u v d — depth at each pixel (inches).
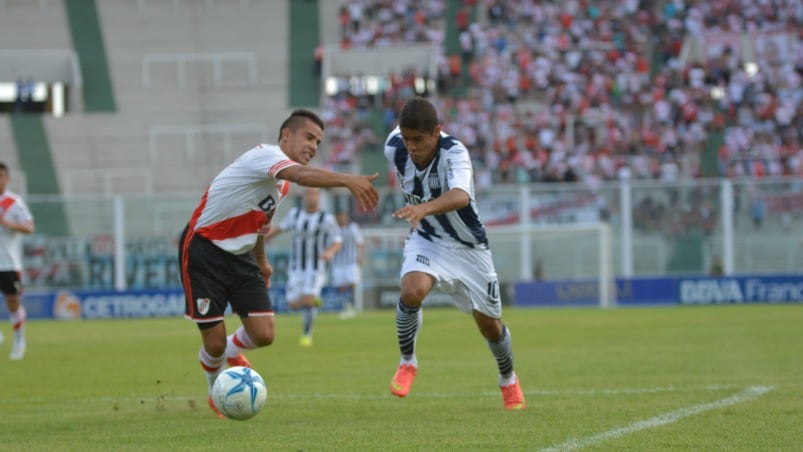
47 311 4008.4
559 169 4933.6
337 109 5452.8
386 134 5364.2
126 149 5408.5
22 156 5334.6
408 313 1082.1
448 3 6092.5
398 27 5999.0
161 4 6136.8
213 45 5969.5
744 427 976.3
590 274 4141.2
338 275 3538.4
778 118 5251.0
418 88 5590.6
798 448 866.1
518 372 1540.4
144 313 4023.1
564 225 4170.8
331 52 5718.5
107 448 923.4
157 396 1330.0
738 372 1494.8
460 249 1096.2
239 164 1038.4
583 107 5413.4
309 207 2240.4
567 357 1791.3
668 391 1273.4
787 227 4097.0
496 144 5147.6
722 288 4084.6
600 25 5905.5
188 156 5393.7
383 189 4175.7
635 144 5142.7
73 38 5989.2
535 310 3786.9
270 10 6141.7
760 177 4896.7
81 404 1256.8
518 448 876.6
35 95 5708.7
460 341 2242.9
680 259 4156.0
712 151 5137.8
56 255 4067.4
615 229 4175.7
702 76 5506.9
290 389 1370.6
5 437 999.0
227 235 1063.0
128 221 4099.4
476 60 5802.2
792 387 1293.1
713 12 5964.6
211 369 1111.6
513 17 5989.2
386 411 1136.2
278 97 5693.9
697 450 859.4
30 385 1486.2
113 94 5698.8
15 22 6043.3
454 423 1032.2
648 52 5836.6
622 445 885.2
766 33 5698.8
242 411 949.8
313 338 2453.2
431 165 1070.4
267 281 1162.0
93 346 2325.3
